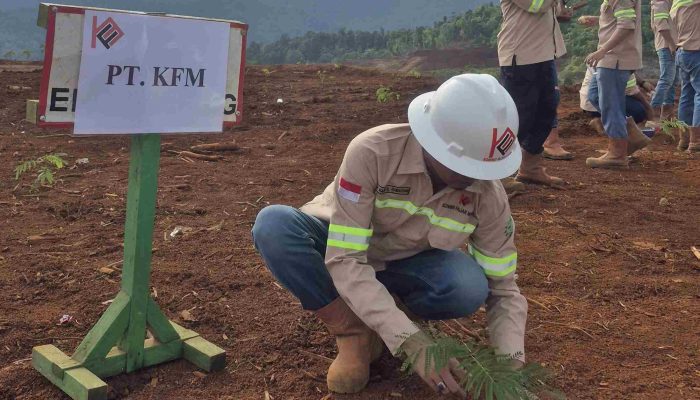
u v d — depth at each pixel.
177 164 6.26
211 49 2.67
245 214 4.90
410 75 13.72
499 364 2.35
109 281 3.69
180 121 2.63
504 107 2.37
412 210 2.55
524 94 5.62
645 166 7.09
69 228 4.50
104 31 2.40
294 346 3.08
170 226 4.57
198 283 3.69
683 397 2.77
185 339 2.94
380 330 2.42
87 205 4.96
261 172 6.11
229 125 2.79
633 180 6.45
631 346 3.20
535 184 6.07
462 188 2.51
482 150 2.35
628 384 2.86
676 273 4.15
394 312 2.43
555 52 5.58
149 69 2.52
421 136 2.40
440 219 2.56
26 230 4.43
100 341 2.68
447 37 82.62
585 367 2.99
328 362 2.96
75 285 3.63
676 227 5.04
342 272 2.48
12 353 2.96
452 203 2.55
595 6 35.12
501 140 2.36
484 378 2.30
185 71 2.61
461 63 72.75
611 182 6.34
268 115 8.89
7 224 4.54
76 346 3.03
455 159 2.37
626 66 6.59
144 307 2.77
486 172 2.37
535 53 5.48
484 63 70.69
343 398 2.69
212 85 2.71
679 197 5.86
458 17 86.31
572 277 4.01
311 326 3.26
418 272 2.71
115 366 2.74
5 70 12.17
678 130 8.62
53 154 6.45
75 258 3.99
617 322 3.45
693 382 2.89
